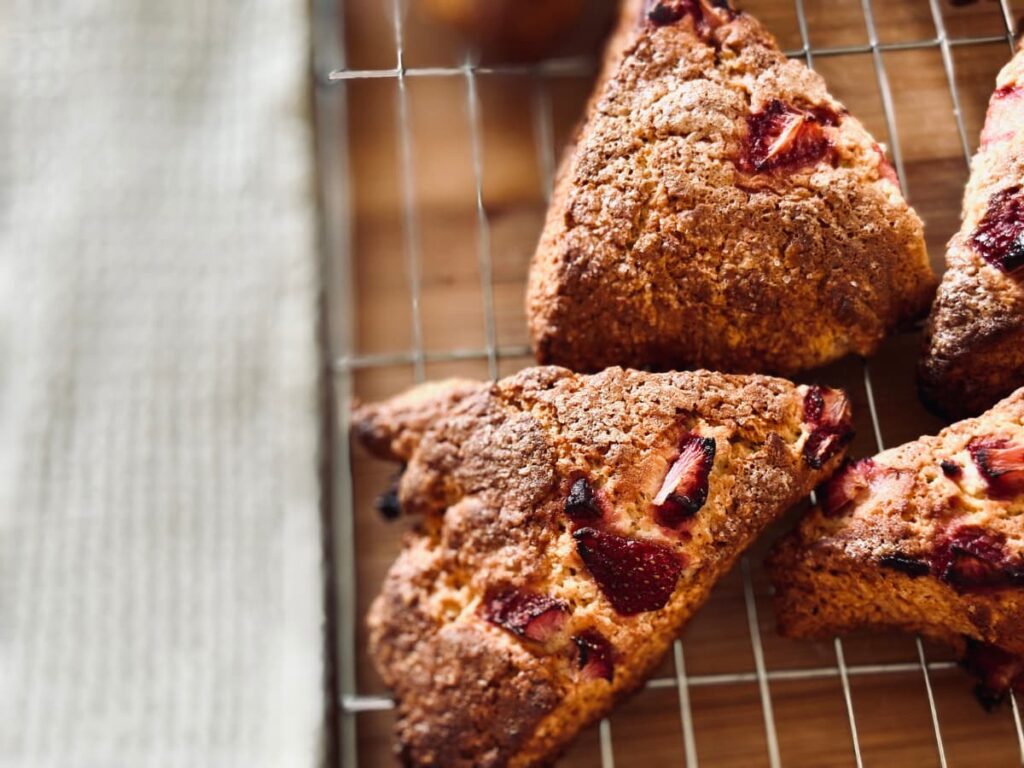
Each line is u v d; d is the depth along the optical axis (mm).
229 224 357
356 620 323
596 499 274
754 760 302
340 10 365
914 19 339
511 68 356
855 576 279
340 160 359
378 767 313
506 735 274
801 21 339
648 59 296
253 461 342
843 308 285
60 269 354
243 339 350
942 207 326
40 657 329
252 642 329
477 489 281
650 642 279
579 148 296
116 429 344
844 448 282
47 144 362
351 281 349
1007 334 275
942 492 271
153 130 363
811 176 287
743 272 284
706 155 287
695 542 273
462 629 278
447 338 341
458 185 352
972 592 268
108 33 368
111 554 336
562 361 298
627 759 303
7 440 342
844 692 304
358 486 330
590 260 288
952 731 299
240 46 369
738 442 279
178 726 324
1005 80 292
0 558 334
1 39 367
